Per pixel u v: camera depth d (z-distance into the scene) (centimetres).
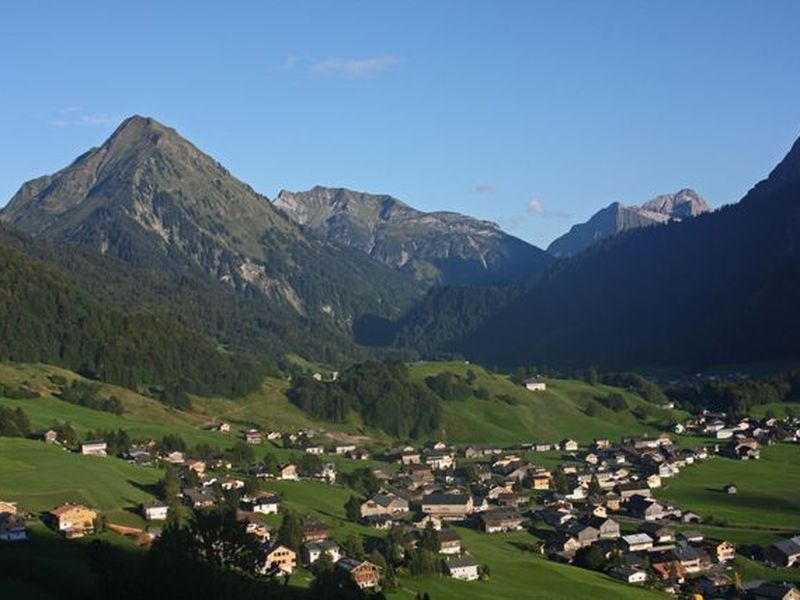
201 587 7144
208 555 7906
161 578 7112
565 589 14238
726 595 14938
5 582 10031
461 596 13350
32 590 9744
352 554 14538
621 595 14200
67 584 10306
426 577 14300
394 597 12800
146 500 16262
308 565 14038
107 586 8000
